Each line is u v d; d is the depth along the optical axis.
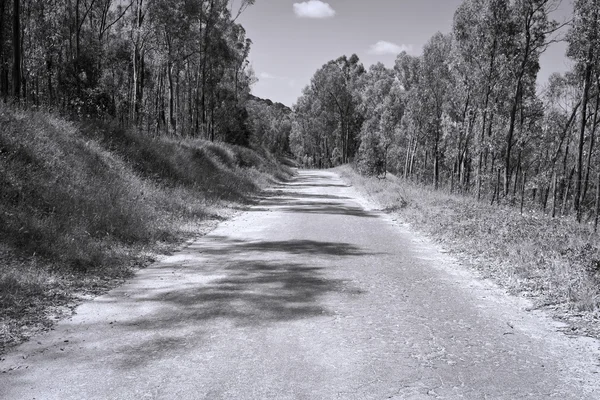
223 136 45.81
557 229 12.22
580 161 25.84
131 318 5.43
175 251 9.34
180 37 29.44
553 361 4.40
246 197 20.78
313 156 108.06
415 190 24.25
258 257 8.83
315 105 84.25
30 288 6.15
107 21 34.69
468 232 11.21
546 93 40.06
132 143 16.97
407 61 54.00
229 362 4.24
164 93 41.97
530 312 5.91
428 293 6.69
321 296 6.40
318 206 18.56
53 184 9.88
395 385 3.84
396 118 57.28
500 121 30.91
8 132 10.45
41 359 4.28
